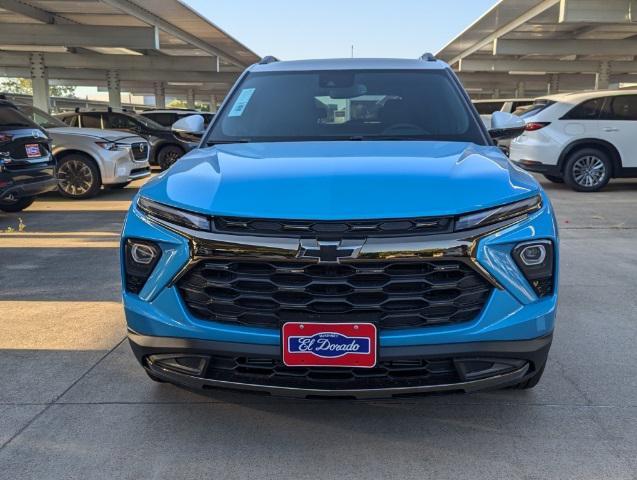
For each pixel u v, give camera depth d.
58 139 9.91
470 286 2.22
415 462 2.37
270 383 2.29
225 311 2.28
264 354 2.24
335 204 2.20
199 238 2.25
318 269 2.18
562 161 10.38
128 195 10.62
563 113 10.27
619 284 4.82
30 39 25.34
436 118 3.38
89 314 4.18
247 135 3.33
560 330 3.79
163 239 2.31
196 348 2.29
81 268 5.45
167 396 2.94
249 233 2.21
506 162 2.73
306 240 2.16
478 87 52.69
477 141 3.22
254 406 2.83
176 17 25.86
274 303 2.23
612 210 8.48
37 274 5.24
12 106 7.68
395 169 2.44
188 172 2.59
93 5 22.69
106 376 3.17
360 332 2.17
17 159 7.34
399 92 3.55
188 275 2.30
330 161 2.58
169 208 2.34
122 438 2.55
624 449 2.44
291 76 3.74
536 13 24.42
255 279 2.22
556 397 2.90
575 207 8.76
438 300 2.20
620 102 10.13
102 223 7.79
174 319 2.31
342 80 3.65
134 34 25.61
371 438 2.55
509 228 2.24
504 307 2.23
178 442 2.53
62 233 7.11
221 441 2.53
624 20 21.00
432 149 2.83
